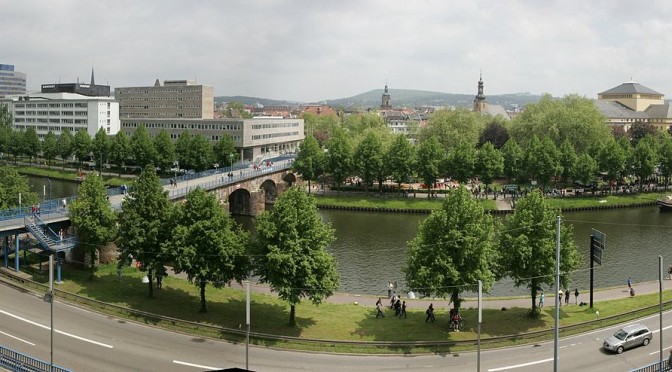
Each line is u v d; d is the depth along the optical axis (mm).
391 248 133750
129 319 76750
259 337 72000
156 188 86688
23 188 117750
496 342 72250
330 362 66250
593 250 86438
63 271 96688
